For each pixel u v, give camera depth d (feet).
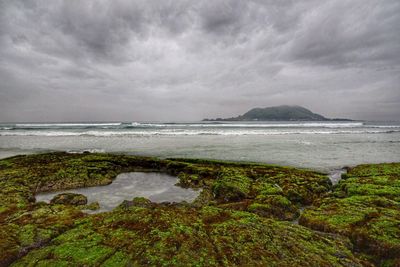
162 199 52.21
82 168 69.05
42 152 110.22
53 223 32.68
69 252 25.02
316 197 49.90
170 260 23.47
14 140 156.87
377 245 28.48
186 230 29.17
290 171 68.23
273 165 77.15
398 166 69.72
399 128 300.20
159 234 27.94
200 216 34.06
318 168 78.38
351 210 37.40
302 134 205.05
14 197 46.14
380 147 123.54
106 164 75.20
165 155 100.42
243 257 24.36
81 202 47.78
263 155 100.32
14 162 78.23
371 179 56.75
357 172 66.03
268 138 169.17
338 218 35.12
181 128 283.18
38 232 29.76
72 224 32.73
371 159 92.73
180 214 34.30
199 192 56.85
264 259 24.18
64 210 38.55
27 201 45.80
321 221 34.99
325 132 227.20
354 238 30.58
